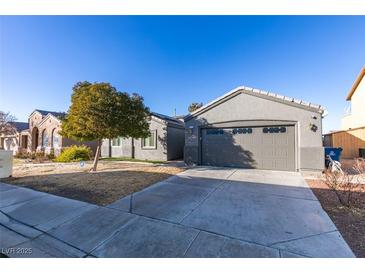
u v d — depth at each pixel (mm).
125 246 2996
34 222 3924
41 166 12164
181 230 3408
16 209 4629
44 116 21766
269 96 9766
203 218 3887
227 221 3729
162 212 4238
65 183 6965
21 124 28109
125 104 9695
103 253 2857
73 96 9758
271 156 9797
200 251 2797
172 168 10344
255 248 2816
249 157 10297
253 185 6578
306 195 5352
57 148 19359
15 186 6699
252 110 10227
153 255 2762
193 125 11773
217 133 11227
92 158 17016
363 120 16750
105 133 9242
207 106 11336
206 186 6473
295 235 3145
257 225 3537
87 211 4391
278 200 4957
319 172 8594
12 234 3498
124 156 17297
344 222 3574
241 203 4754
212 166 11109
